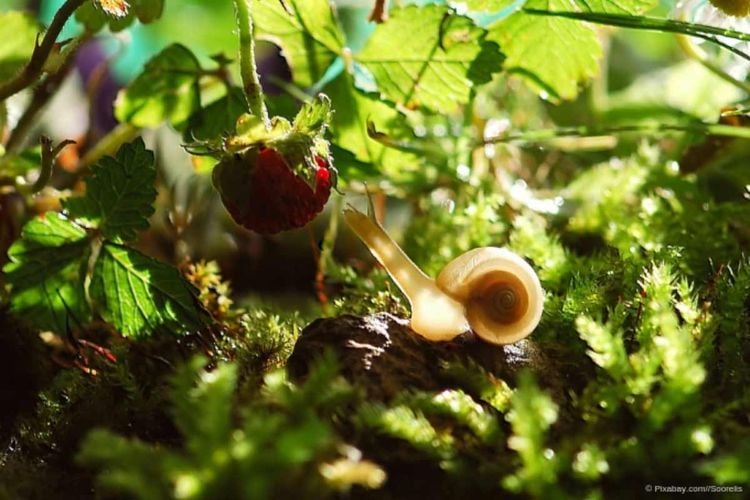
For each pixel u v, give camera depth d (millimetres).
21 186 222
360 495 158
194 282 221
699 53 229
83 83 283
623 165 250
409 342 170
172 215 239
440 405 160
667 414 156
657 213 219
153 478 143
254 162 177
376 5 212
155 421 175
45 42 193
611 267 198
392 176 244
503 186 251
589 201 243
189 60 227
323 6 217
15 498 165
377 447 158
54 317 198
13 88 196
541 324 185
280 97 229
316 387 150
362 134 228
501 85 269
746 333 181
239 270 257
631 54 327
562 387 172
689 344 165
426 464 159
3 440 186
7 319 197
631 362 165
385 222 269
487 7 217
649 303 176
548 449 157
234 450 139
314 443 139
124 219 195
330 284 239
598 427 161
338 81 225
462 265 172
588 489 152
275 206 177
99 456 143
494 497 157
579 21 217
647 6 211
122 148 195
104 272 196
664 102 287
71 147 261
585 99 278
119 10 195
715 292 187
